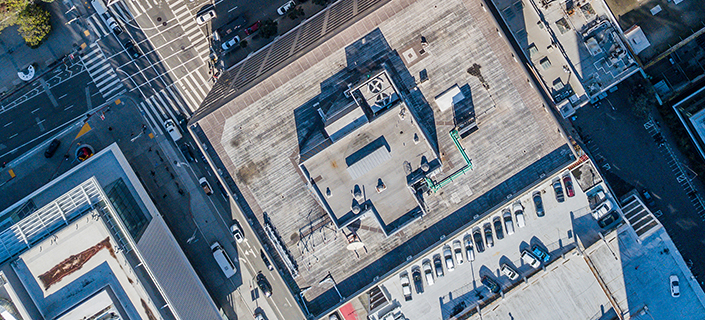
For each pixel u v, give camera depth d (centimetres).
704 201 8450
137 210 7994
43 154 8912
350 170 6781
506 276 8219
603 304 8181
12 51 8956
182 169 8925
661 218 8544
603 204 7888
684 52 8050
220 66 8875
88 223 7094
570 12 7669
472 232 8156
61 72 8962
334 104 6975
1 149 8956
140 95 8931
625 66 7669
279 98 7031
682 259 7931
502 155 7050
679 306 8012
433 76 6944
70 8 8894
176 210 8938
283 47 7819
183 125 8900
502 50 6881
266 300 8962
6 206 8944
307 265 7281
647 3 7688
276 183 7169
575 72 7744
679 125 8312
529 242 8144
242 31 8788
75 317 7025
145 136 8912
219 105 7094
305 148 7012
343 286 7288
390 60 6931
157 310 7081
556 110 8031
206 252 8962
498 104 6956
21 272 7119
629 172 8581
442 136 7000
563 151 7044
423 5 6819
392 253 7219
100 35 8912
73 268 7112
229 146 7169
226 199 8925
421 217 7094
